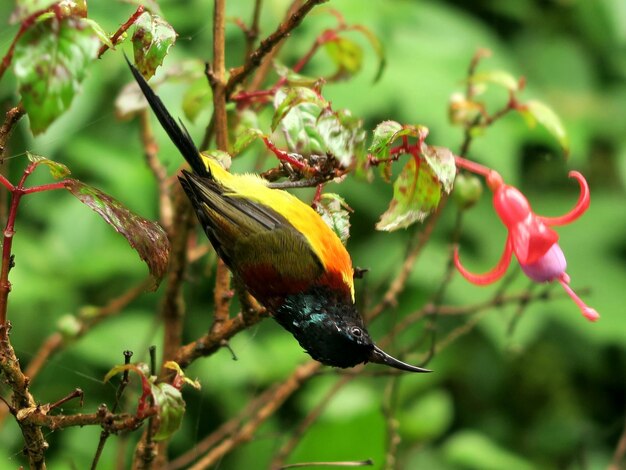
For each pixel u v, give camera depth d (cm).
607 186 1255
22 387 489
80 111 988
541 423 1232
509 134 1126
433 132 1082
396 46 1136
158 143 1071
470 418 1231
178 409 487
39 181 1064
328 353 652
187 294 1092
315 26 1082
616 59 1260
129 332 1065
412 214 568
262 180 678
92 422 487
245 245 651
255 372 1076
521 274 1145
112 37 525
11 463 973
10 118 491
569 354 1240
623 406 1248
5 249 476
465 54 1156
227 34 1058
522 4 1284
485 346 1204
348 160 525
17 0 409
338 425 935
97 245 1097
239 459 1047
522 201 609
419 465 1099
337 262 662
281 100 576
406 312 1128
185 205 699
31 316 1065
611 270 1191
